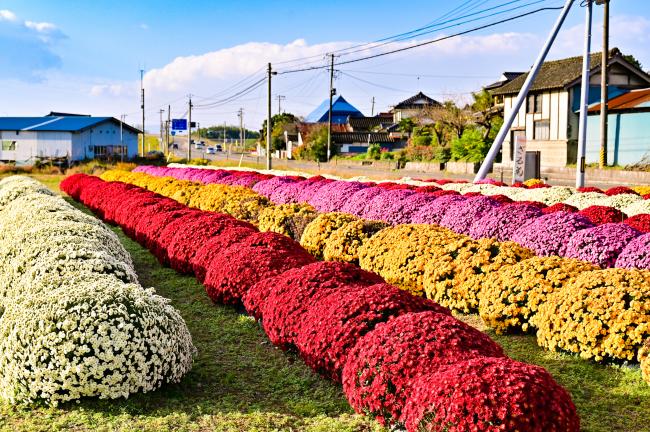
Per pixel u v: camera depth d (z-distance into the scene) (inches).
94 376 217.9
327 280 275.4
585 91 816.9
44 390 217.2
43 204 533.6
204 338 304.0
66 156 1993.1
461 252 342.3
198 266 398.9
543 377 170.9
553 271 291.1
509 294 297.6
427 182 892.0
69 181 1179.3
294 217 515.8
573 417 165.0
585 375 247.0
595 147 1401.3
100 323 223.3
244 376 255.0
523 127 1608.0
